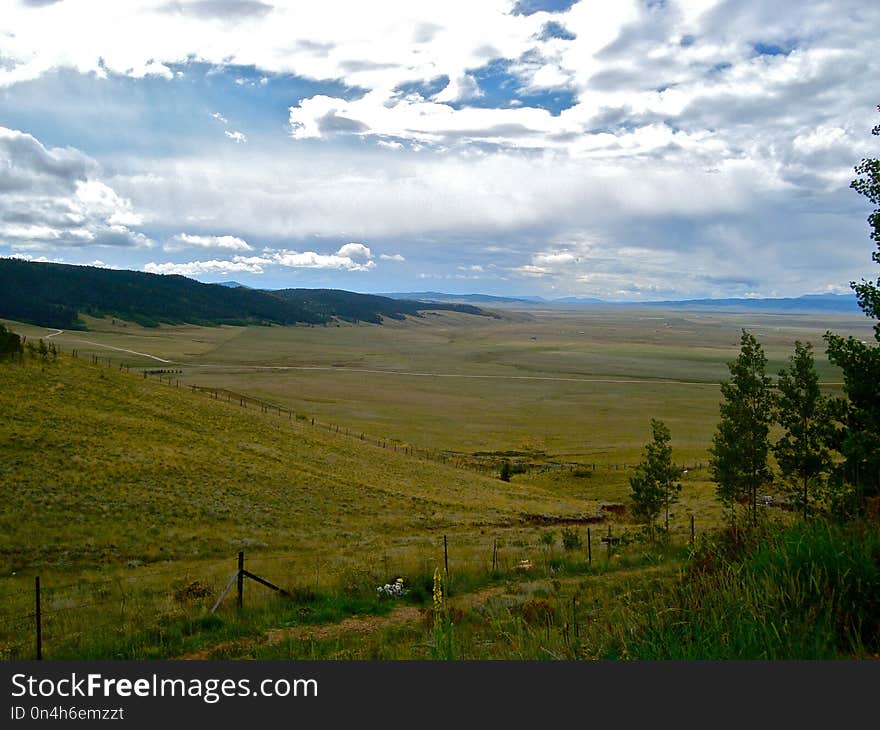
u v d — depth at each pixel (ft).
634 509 118.93
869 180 65.16
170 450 153.17
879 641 17.52
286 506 132.46
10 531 91.40
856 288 66.39
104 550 90.43
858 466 61.72
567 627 23.29
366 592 50.80
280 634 40.32
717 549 25.18
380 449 237.66
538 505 180.75
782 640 17.08
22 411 150.20
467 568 59.82
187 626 43.16
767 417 104.63
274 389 549.54
